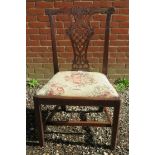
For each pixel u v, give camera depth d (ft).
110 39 5.77
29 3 5.58
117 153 4.23
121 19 5.63
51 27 4.45
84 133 4.61
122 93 5.74
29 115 5.04
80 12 4.40
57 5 5.59
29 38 5.80
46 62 5.97
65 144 4.38
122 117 5.02
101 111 5.13
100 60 5.90
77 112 5.13
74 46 4.51
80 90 3.95
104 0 5.54
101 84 4.07
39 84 6.06
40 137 4.25
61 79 4.17
